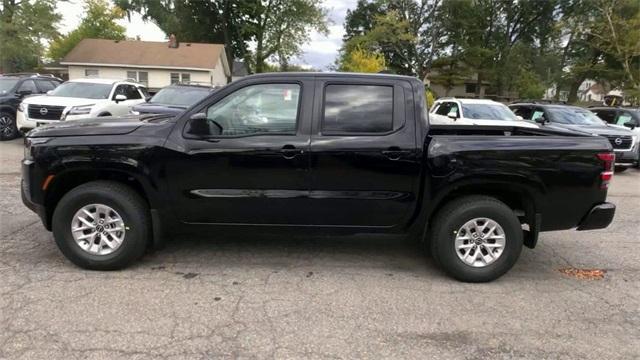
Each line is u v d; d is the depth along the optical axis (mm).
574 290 4477
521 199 4684
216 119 4449
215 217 4504
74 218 4410
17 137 13422
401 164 4398
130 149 4316
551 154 4406
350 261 4996
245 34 46094
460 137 4453
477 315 3887
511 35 49938
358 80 4496
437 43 44969
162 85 37531
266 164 4367
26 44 32375
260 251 5188
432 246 4609
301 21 44594
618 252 5637
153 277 4391
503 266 4531
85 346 3211
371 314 3830
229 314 3736
